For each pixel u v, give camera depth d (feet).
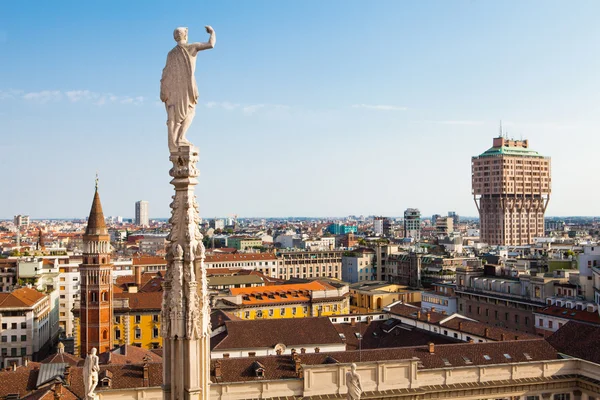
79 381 250.57
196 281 64.75
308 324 360.89
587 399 279.49
